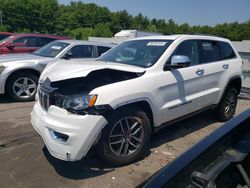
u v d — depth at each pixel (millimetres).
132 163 3865
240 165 1895
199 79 4789
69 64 4027
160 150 4348
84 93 3492
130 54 4594
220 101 5551
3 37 13945
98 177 3516
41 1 91688
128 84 3650
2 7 83438
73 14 100438
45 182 3379
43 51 8039
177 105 4355
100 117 3328
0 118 5578
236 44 8281
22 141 4488
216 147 2010
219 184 1732
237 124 2303
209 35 5523
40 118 3668
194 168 1794
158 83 4000
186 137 4938
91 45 8102
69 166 3748
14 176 3484
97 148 3557
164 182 1673
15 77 6777
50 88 3648
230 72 5539
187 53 4699
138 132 3840
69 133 3266
